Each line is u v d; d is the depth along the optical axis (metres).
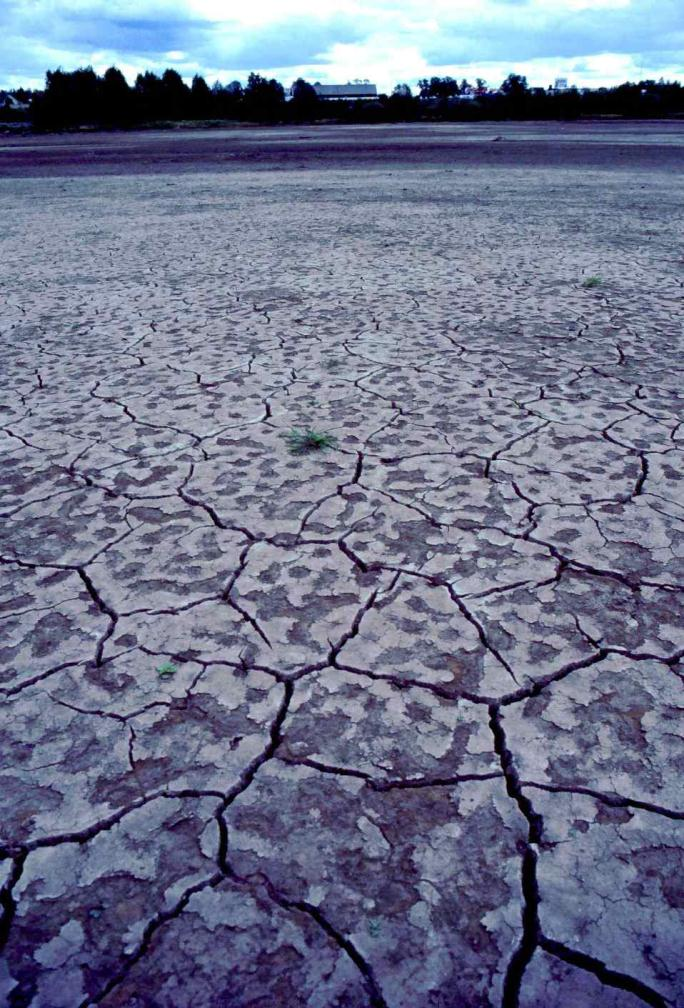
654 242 6.55
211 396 3.07
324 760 1.34
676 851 1.17
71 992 1.00
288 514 2.13
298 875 1.14
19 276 5.63
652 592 1.76
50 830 1.22
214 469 2.42
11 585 1.84
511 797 1.27
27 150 24.59
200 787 1.29
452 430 2.68
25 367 3.49
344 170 14.72
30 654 1.61
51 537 2.04
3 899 1.12
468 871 1.15
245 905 1.10
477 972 1.02
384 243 6.82
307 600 1.77
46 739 1.39
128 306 4.64
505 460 2.43
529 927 1.07
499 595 1.77
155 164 17.36
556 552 1.93
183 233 7.63
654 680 1.51
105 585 1.84
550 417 2.78
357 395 3.04
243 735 1.40
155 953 1.04
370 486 2.29
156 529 2.07
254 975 1.01
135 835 1.21
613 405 2.88
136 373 3.37
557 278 5.20
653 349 3.55
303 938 1.06
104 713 1.45
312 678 1.54
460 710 1.45
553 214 8.46
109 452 2.55
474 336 3.83
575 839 1.19
